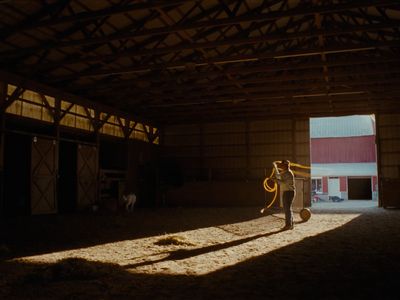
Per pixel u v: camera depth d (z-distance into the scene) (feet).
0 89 36.70
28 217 37.73
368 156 107.34
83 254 18.33
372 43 32.14
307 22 39.73
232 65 45.98
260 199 60.23
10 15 29.76
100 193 51.11
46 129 43.91
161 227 30.17
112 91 47.67
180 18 34.40
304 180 60.75
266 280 13.12
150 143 65.57
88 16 26.55
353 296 11.19
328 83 44.52
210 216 40.60
